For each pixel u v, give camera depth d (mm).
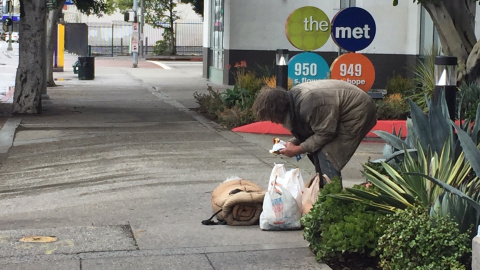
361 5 20750
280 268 5617
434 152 6254
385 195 5809
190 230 6648
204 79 25469
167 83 23812
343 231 5633
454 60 6633
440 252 5043
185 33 46844
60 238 6348
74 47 44688
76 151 11047
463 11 13805
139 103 17797
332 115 6586
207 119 14758
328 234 5676
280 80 12039
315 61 13117
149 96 19594
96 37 48406
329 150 6758
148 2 43812
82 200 7977
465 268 5059
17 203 7887
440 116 6258
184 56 42344
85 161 10273
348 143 6758
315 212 5965
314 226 5941
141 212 7391
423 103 14172
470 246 5195
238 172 9484
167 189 8461
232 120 13508
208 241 6293
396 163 6723
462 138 5406
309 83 6867
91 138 12180
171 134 12688
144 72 29391
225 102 14875
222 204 6824
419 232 5070
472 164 5348
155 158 10422
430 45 18859
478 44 13430
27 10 15117
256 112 6727
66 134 12609
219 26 23453
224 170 9617
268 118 6719
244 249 6066
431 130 6301
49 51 21828
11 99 19000
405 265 5105
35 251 5934
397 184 6082
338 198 5902
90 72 24984
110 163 10094
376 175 6422
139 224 6898
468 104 12758
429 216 5223
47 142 11820
